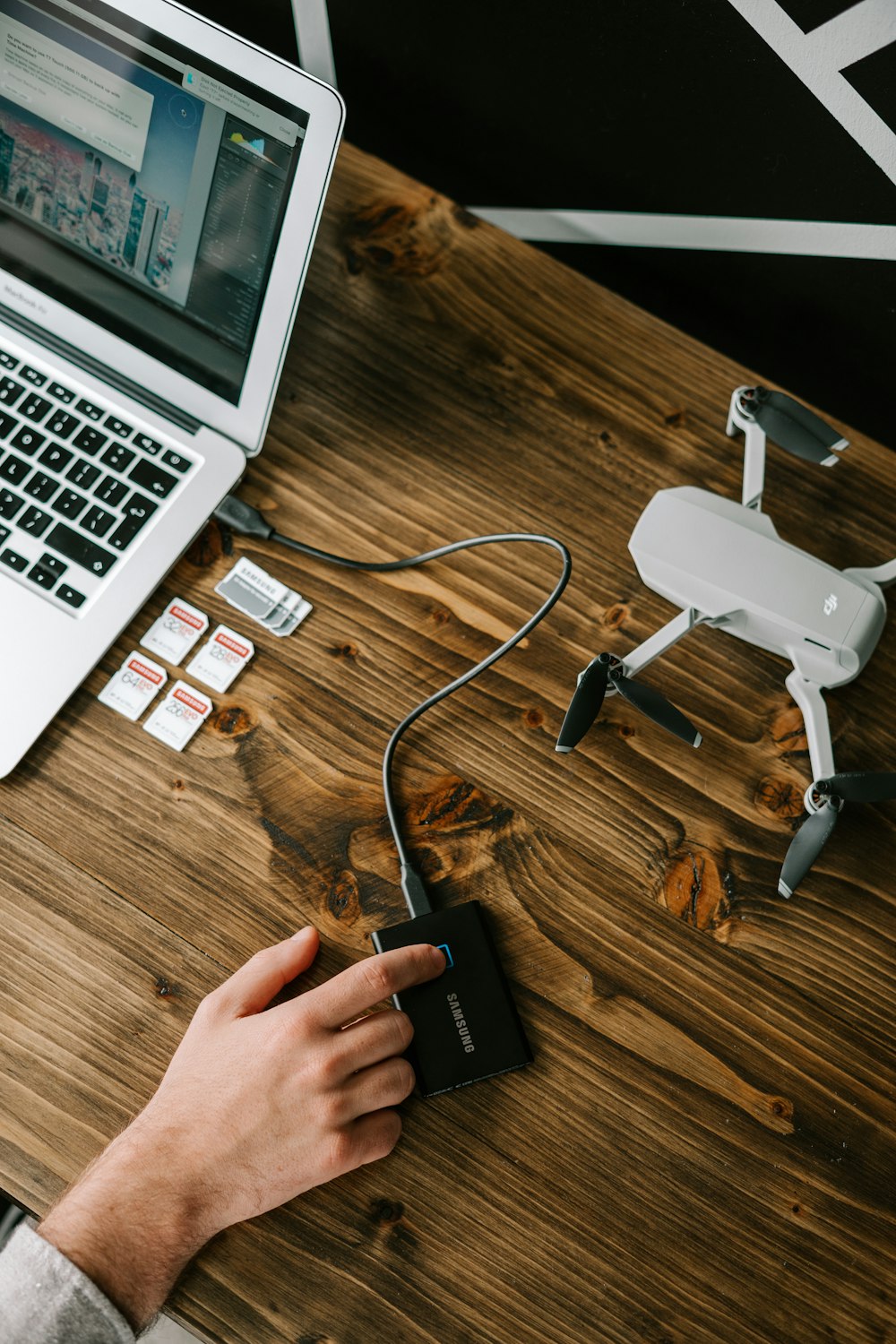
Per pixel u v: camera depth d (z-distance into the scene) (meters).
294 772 0.68
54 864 0.65
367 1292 0.58
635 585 0.73
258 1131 0.56
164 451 0.70
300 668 0.70
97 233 0.67
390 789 0.67
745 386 0.75
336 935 0.65
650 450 0.77
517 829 0.67
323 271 0.80
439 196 0.83
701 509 0.67
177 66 0.58
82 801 0.66
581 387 0.78
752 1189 0.61
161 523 0.69
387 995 0.60
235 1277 0.58
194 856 0.66
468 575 0.73
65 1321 0.51
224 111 0.59
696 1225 0.60
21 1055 0.61
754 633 0.69
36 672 0.65
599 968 0.65
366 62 0.82
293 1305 0.58
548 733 0.69
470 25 0.73
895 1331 0.59
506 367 0.79
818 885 0.67
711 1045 0.64
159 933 0.64
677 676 0.71
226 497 0.71
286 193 0.60
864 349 0.78
